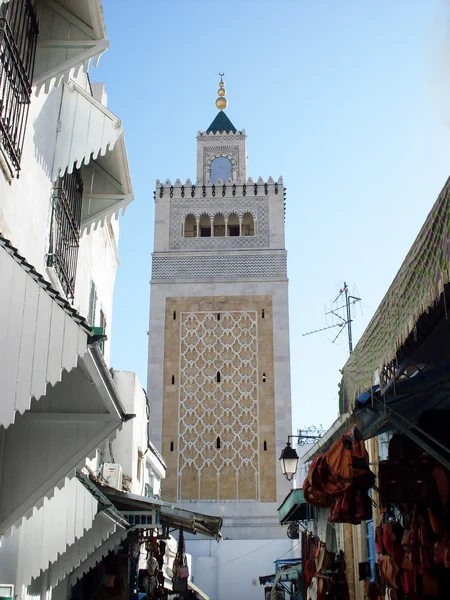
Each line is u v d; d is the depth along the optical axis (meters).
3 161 8.19
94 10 9.75
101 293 18.77
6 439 9.07
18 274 5.96
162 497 46.97
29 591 12.01
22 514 8.80
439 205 5.20
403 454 8.82
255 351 50.31
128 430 25.69
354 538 15.12
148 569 19.23
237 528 46.38
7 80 8.29
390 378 7.61
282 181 55.03
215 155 58.03
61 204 11.74
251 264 52.75
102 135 11.65
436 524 8.47
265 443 48.00
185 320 51.34
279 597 31.61
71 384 8.88
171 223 54.25
